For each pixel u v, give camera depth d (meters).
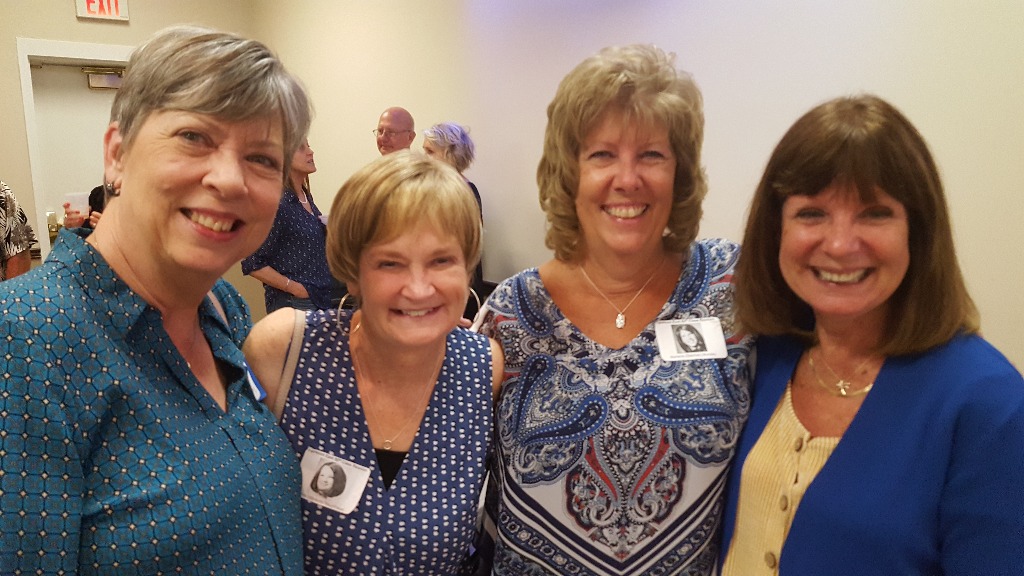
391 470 1.32
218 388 1.20
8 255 3.17
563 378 1.40
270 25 6.79
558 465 1.35
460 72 4.66
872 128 1.05
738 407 1.37
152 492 0.94
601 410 1.36
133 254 1.03
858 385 1.19
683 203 1.43
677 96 1.34
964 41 2.31
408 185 1.20
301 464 1.29
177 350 1.07
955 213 2.40
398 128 4.57
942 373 1.07
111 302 0.98
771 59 2.89
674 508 1.34
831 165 1.07
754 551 1.25
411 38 5.06
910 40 2.44
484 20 4.41
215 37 1.01
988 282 2.34
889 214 1.08
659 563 1.36
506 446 1.40
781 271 1.24
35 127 5.68
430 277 1.23
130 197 1.00
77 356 0.92
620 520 1.34
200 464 1.03
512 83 4.27
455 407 1.38
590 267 1.50
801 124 1.14
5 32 5.47
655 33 3.36
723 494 1.40
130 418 0.96
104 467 0.93
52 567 0.86
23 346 0.87
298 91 1.10
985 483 0.99
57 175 6.16
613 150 1.35
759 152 3.00
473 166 4.67
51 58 5.78
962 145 2.35
